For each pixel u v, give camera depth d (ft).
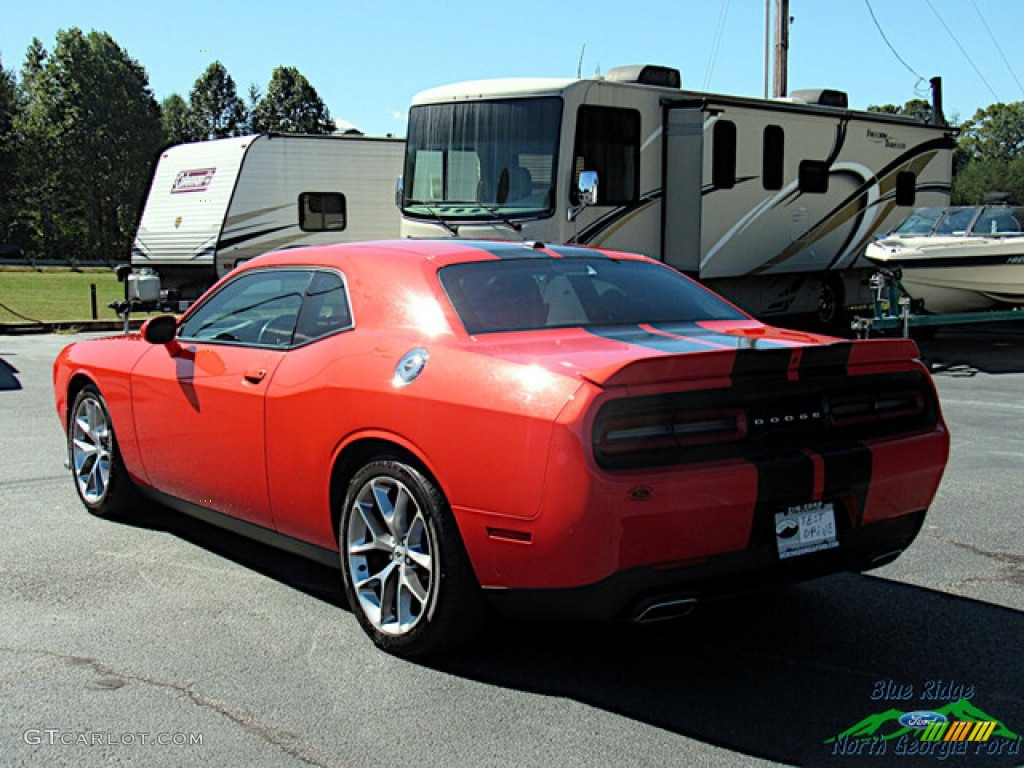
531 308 14.26
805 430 12.46
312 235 67.87
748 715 11.71
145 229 70.28
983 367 42.75
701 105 43.75
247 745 10.95
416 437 12.66
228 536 18.84
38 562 17.22
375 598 13.70
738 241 46.70
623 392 11.39
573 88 39.45
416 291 14.20
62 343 58.49
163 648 13.58
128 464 18.78
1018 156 390.63
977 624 14.52
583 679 12.69
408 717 11.62
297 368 14.69
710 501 11.48
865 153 54.29
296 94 355.77
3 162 285.23
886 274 44.06
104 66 300.40
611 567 11.27
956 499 21.22
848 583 16.30
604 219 41.57
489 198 40.14
